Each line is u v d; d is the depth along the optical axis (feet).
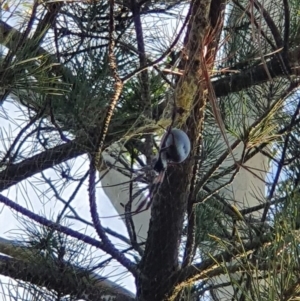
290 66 7.59
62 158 7.92
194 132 6.71
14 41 5.68
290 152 8.26
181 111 5.86
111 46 5.59
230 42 8.31
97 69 7.63
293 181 7.24
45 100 7.30
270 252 5.91
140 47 7.06
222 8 5.82
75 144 7.69
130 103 7.58
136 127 7.36
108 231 8.98
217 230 8.82
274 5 8.85
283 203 6.78
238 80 8.01
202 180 7.50
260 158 10.02
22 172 7.90
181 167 7.15
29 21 5.72
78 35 7.60
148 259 7.95
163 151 5.52
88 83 7.55
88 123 7.49
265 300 5.47
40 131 8.00
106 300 7.82
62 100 7.50
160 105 7.61
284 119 8.38
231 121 8.73
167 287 7.82
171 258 7.88
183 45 5.93
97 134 7.31
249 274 5.90
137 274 7.99
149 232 7.94
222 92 8.13
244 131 6.77
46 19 6.55
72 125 7.69
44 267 7.67
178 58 6.01
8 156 7.75
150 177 6.22
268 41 7.72
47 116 7.79
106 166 8.08
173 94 5.85
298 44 8.46
